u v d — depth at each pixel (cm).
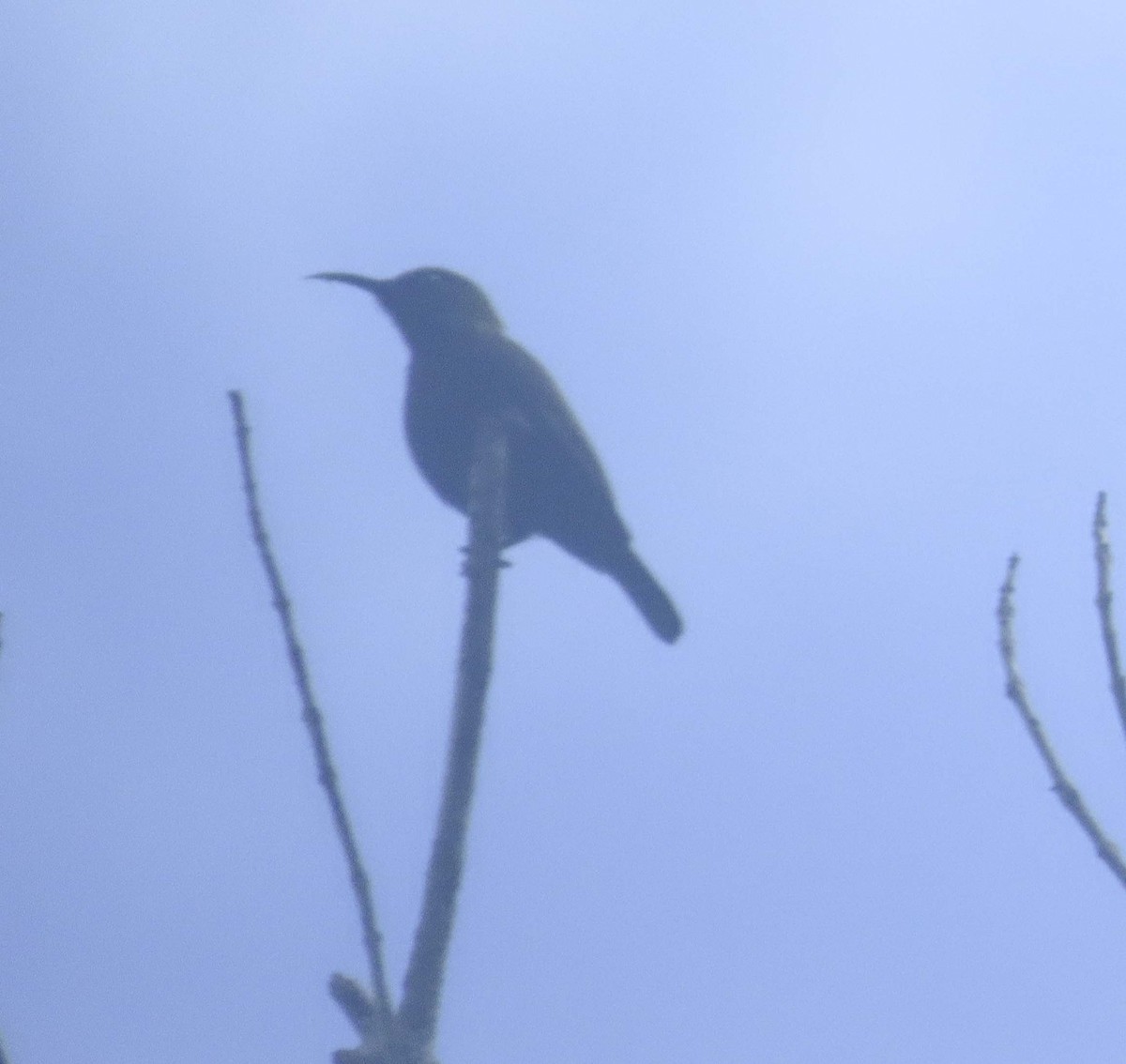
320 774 668
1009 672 721
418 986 645
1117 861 659
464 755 709
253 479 723
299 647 691
